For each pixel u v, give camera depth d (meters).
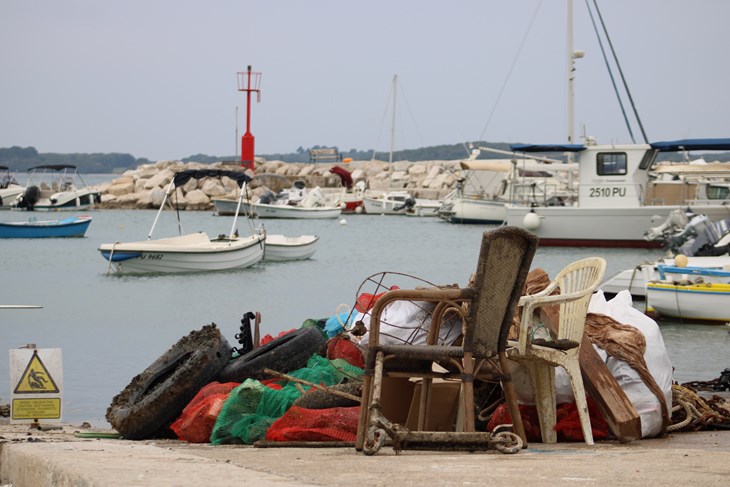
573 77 103.06
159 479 7.03
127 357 30.08
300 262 72.31
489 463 8.88
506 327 11.03
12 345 32.78
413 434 10.23
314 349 16.39
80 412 20.98
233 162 186.38
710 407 15.34
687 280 39.69
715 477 7.70
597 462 8.97
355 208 149.62
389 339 14.09
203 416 14.14
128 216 141.38
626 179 80.69
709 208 76.50
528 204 88.94
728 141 78.38
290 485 6.76
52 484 8.16
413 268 68.62
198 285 55.59
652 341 14.18
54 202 151.25
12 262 71.00
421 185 183.00
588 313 14.38
